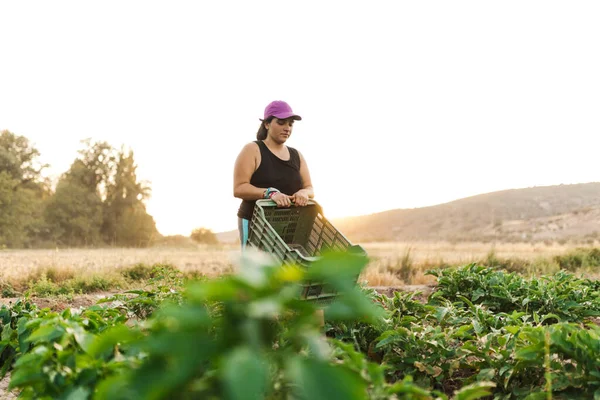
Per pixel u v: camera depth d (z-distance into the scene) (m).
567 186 115.06
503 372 3.69
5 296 11.53
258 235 4.52
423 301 7.68
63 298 8.80
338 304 1.53
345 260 1.46
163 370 1.56
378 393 2.06
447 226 106.38
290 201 4.65
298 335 1.65
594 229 84.25
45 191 80.62
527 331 3.74
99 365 2.26
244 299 1.60
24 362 2.33
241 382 1.34
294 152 5.36
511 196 114.88
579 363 3.26
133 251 33.97
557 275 8.12
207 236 102.06
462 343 4.61
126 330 1.75
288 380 1.72
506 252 20.98
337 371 1.39
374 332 4.62
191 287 1.50
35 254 26.70
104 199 78.44
